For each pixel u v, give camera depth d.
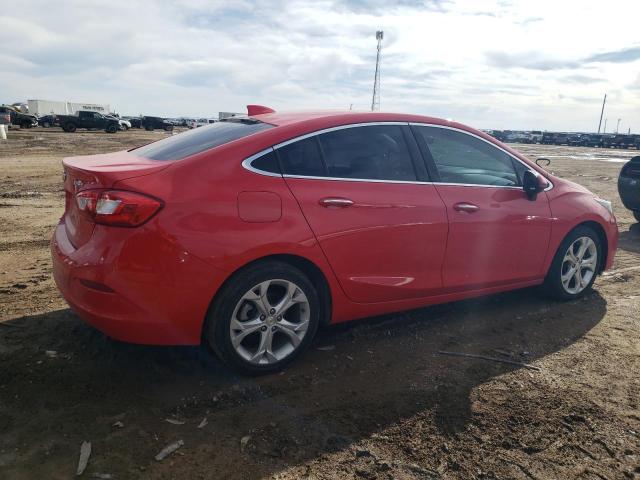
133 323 2.76
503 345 3.71
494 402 2.95
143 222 2.70
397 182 3.52
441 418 2.78
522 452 2.52
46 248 5.97
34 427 2.58
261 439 2.56
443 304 4.49
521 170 4.29
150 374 3.12
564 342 3.78
